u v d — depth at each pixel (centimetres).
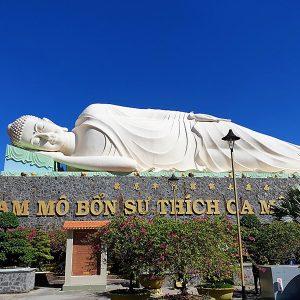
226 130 2427
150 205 2152
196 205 2180
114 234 1095
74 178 2158
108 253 1125
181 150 2370
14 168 2175
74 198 2123
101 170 2236
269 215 2220
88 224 1638
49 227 2055
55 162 2353
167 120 2483
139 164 2306
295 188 2089
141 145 2328
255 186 2267
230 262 1159
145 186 2186
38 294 1470
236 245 1277
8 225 1894
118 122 2366
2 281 1510
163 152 2334
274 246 1492
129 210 2128
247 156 2373
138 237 1050
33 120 2342
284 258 1495
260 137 2462
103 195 2142
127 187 2173
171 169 2312
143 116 2523
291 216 2041
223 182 2244
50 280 1888
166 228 1048
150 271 1059
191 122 2492
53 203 2097
